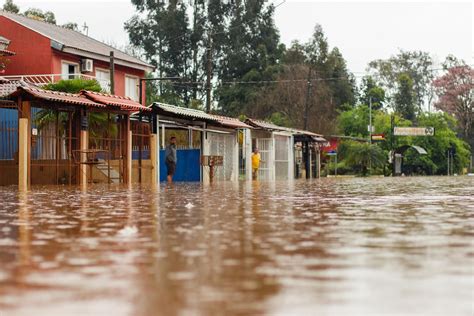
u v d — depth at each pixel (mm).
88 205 11211
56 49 38656
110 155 27094
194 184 26062
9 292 3518
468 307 3127
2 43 34500
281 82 72188
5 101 22516
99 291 3531
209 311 3027
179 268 4301
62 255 4957
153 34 73438
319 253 5035
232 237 6176
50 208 10445
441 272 4133
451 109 100125
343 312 3018
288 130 44125
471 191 17734
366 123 80312
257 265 4426
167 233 6559
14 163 24062
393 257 4809
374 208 10352
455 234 6438
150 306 3146
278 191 17859
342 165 69188
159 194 15656
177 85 73812
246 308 3094
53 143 26062
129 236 6285
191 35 73688
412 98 100312
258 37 75375
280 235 6344
